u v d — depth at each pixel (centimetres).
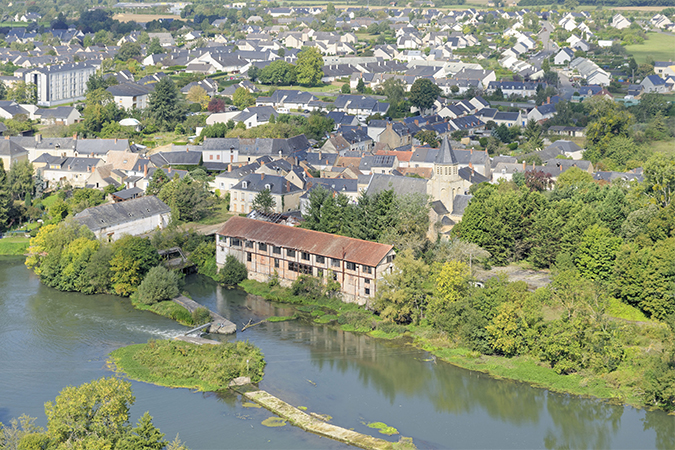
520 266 19538
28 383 13975
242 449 11888
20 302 18100
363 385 14188
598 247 17425
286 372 14675
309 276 18500
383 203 19162
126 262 18625
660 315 15988
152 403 13312
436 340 15838
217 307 18050
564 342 14300
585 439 12375
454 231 19962
